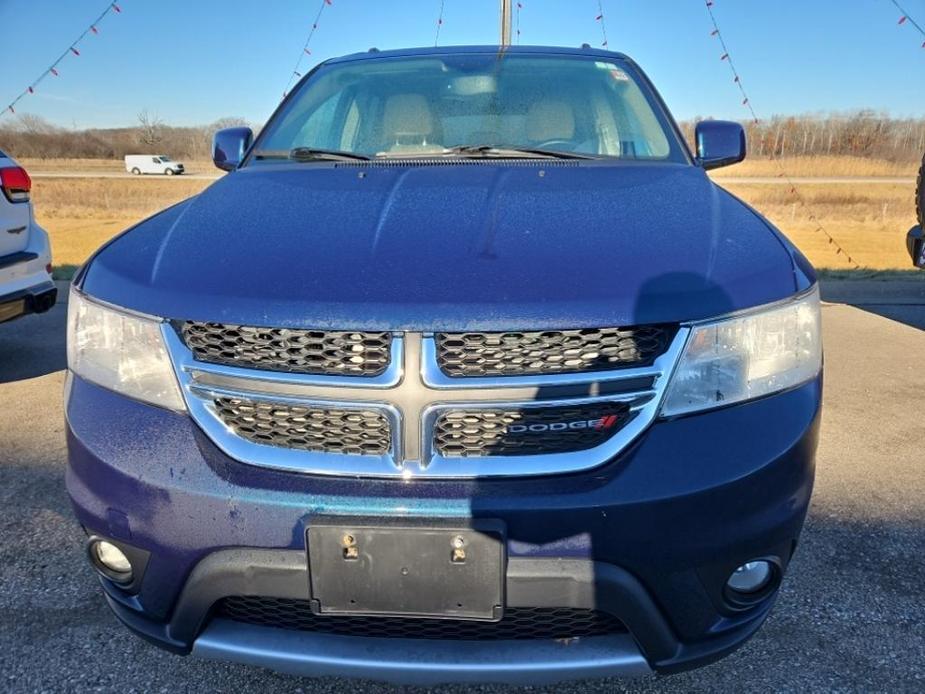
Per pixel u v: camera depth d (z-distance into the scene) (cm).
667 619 150
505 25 688
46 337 532
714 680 192
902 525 266
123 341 162
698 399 149
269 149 270
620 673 150
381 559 144
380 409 144
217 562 149
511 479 144
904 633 208
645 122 270
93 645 206
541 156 250
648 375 146
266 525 146
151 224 199
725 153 277
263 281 154
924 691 187
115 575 167
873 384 424
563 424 145
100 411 162
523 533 142
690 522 144
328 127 277
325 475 146
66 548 253
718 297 151
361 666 149
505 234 166
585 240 164
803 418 157
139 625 165
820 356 167
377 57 310
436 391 143
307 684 193
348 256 159
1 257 398
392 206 186
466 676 148
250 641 155
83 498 161
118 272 171
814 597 225
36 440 342
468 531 141
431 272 151
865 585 230
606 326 143
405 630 153
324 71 307
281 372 148
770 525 151
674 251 161
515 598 144
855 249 1192
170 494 150
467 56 302
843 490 293
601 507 141
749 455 148
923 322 571
